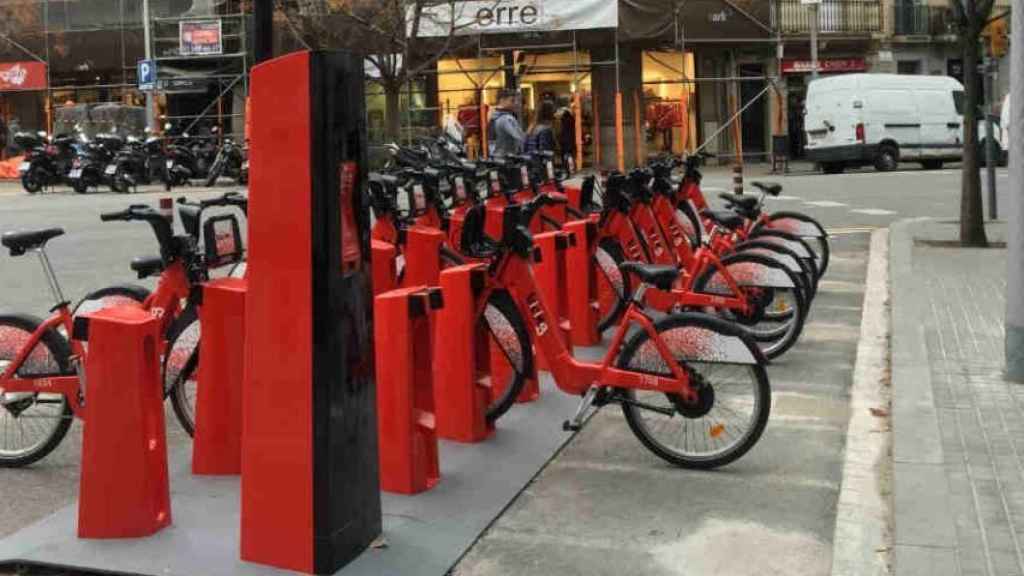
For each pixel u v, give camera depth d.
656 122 31.00
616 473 5.09
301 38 24.44
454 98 30.02
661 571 4.01
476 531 4.33
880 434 5.43
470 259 6.27
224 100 31.36
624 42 28.70
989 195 14.26
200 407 5.04
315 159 3.79
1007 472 4.69
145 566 3.99
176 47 31.17
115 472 4.23
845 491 4.68
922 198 18.36
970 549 3.91
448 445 5.40
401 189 8.39
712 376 5.07
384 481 4.72
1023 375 6.14
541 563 4.09
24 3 32.16
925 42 34.06
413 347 4.74
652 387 5.05
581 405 5.34
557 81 30.20
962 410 5.62
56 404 5.33
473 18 27.34
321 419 3.85
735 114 29.19
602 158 30.41
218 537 4.25
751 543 4.24
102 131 29.78
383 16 23.36
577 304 7.28
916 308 8.26
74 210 19.94
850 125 26.91
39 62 32.19
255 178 3.89
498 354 5.82
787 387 6.50
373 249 6.73
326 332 3.82
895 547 3.96
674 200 8.88
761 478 4.98
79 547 4.17
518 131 11.45
